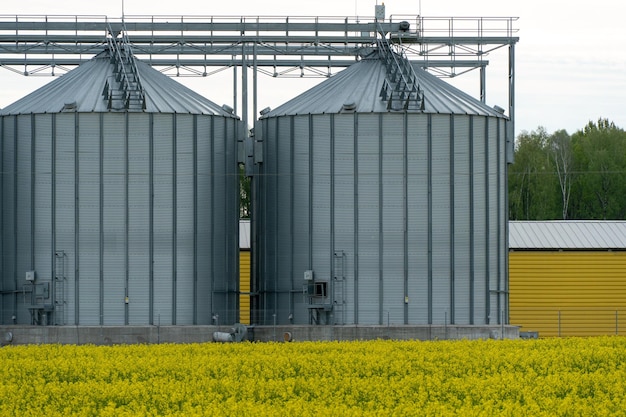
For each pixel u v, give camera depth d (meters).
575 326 112.56
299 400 62.53
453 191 101.31
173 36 106.81
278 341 100.19
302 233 102.06
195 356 80.31
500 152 103.88
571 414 59.47
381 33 107.12
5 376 72.50
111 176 100.31
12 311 101.25
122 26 106.38
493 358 79.19
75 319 100.06
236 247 104.88
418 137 101.06
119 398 65.00
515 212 182.50
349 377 71.12
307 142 102.06
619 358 82.19
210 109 103.56
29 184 101.00
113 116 100.44
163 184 100.88
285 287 102.81
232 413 58.50
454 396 65.25
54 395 65.38
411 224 100.81
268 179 104.38
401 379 70.69
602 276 112.94
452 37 107.62
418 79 104.75
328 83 106.12
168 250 100.81
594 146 189.12
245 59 106.69
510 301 112.81
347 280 100.88
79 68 105.81
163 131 101.00
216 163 102.94
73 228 100.31
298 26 106.94
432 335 99.38
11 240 101.50
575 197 184.88
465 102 103.88
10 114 101.75
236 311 104.44
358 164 101.06
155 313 100.31
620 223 118.12
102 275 100.12
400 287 100.56
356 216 100.88
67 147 100.44
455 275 101.06
